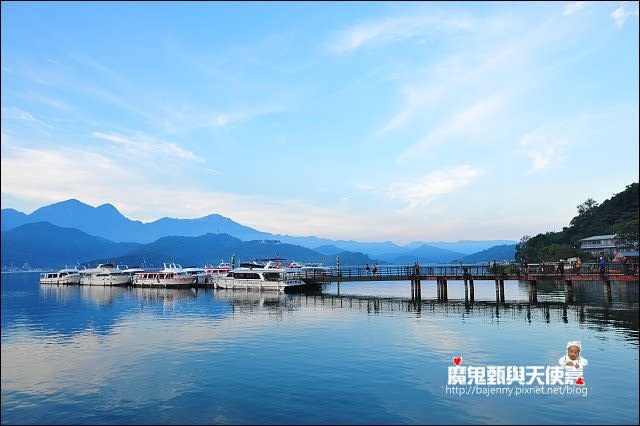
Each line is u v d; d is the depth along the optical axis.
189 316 47.59
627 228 111.31
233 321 42.97
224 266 126.25
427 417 18.34
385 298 65.38
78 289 101.38
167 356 28.81
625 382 22.08
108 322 44.56
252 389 21.98
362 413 18.83
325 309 51.50
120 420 18.67
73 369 26.19
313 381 23.00
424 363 25.84
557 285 86.12
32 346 32.78
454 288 92.44
